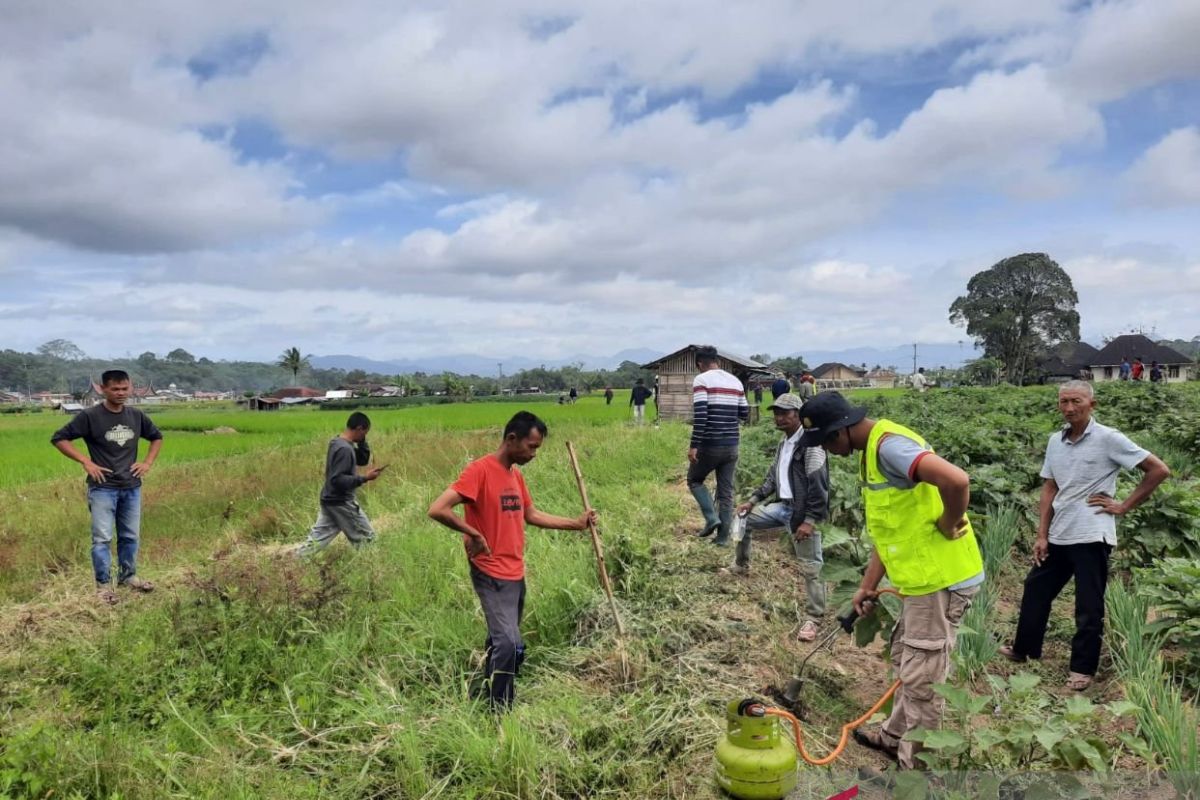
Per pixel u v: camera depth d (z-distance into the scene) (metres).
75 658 5.50
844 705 5.26
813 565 6.54
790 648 6.05
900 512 4.25
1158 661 5.17
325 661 5.42
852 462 11.27
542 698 4.98
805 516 6.41
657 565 7.47
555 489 11.09
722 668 5.46
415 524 9.30
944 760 4.09
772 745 3.87
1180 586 5.64
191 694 4.99
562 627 6.05
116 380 7.44
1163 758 4.22
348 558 7.60
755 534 9.22
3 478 16.48
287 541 9.89
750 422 26.64
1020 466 10.48
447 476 13.60
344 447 8.13
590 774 4.24
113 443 7.47
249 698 5.07
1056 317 81.00
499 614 4.95
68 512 11.11
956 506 3.97
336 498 8.16
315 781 4.14
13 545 9.52
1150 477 5.31
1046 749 3.77
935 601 4.25
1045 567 5.80
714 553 8.16
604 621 6.04
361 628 5.89
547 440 18.50
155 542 9.77
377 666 5.38
